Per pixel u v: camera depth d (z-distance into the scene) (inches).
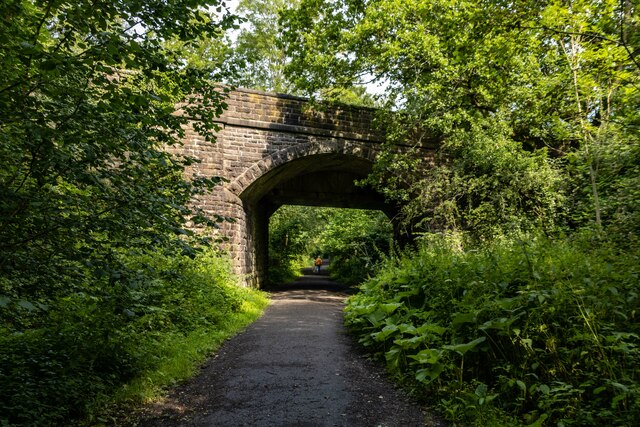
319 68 526.0
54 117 114.9
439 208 489.4
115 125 125.0
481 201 473.1
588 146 312.3
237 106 534.0
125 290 137.6
